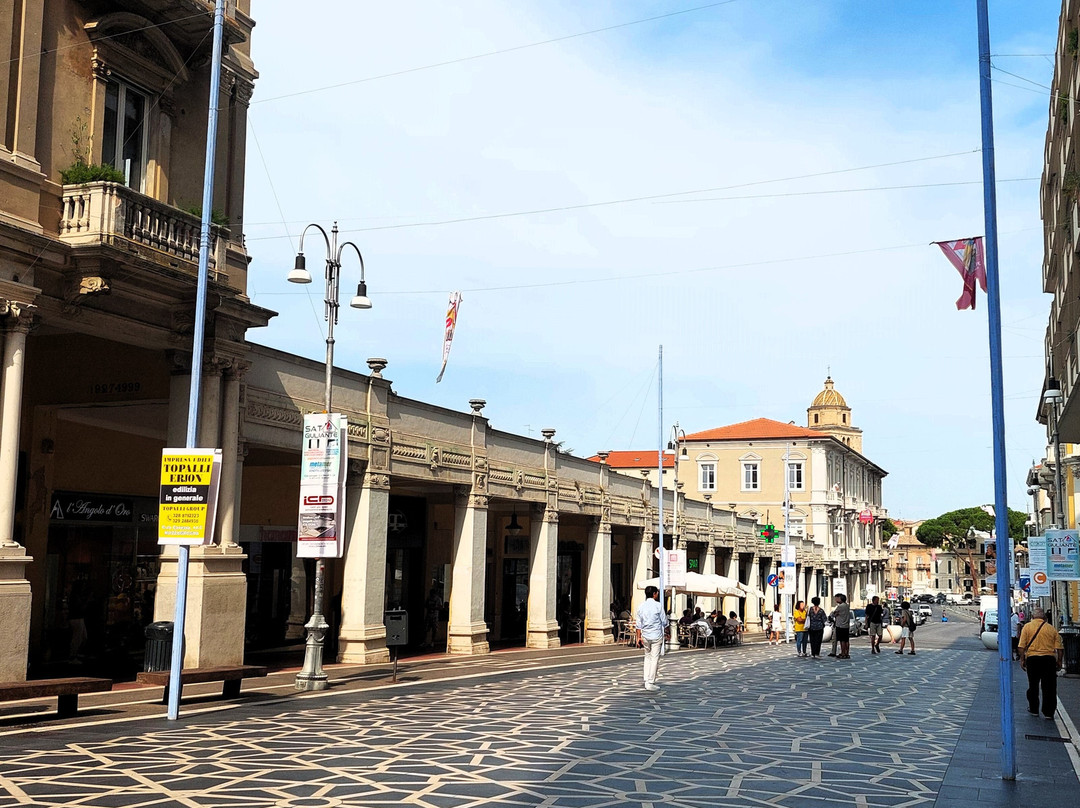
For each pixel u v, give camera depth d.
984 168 11.93
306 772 10.26
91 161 17.92
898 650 41.41
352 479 25.69
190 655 18.78
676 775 10.70
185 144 20.44
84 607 23.61
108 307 17.86
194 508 14.23
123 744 11.81
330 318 19.80
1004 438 11.62
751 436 87.06
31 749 11.28
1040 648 16.75
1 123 16.14
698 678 23.56
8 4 16.33
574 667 26.70
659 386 39.44
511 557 42.72
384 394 26.58
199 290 14.88
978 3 12.08
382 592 26.39
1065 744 13.78
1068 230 27.88
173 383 19.75
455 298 28.94
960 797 9.91
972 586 182.12
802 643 34.25
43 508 22.38
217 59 15.35
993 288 11.78
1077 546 23.03
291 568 30.84
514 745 12.43
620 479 41.81
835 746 13.15
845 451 92.62
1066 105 25.62
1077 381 25.09
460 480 29.72
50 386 21.70
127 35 18.83
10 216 15.93
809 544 79.94
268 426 22.45
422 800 9.05
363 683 20.42
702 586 42.91
